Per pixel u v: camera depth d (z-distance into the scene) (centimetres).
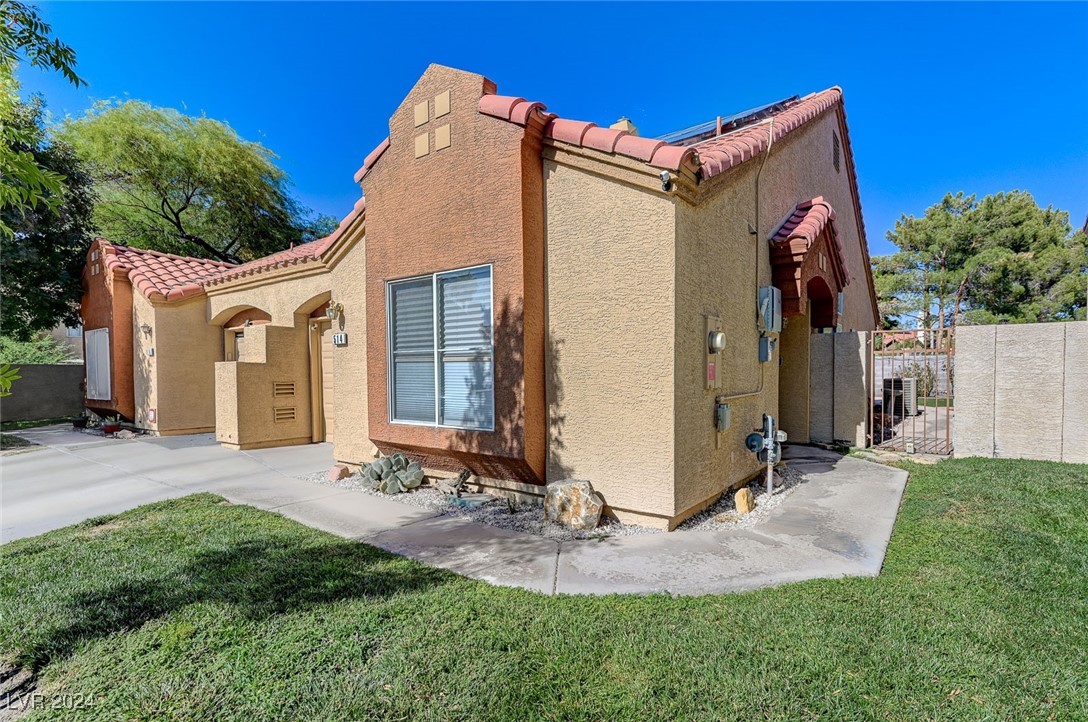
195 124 2558
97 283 1472
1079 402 766
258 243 2900
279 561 462
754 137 738
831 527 538
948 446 921
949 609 351
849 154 1427
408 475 743
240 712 261
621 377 562
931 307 3108
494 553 487
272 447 1130
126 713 264
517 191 589
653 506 544
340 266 903
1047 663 288
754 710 256
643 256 542
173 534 543
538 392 617
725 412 619
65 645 327
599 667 295
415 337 729
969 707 254
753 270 728
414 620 349
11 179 319
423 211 694
